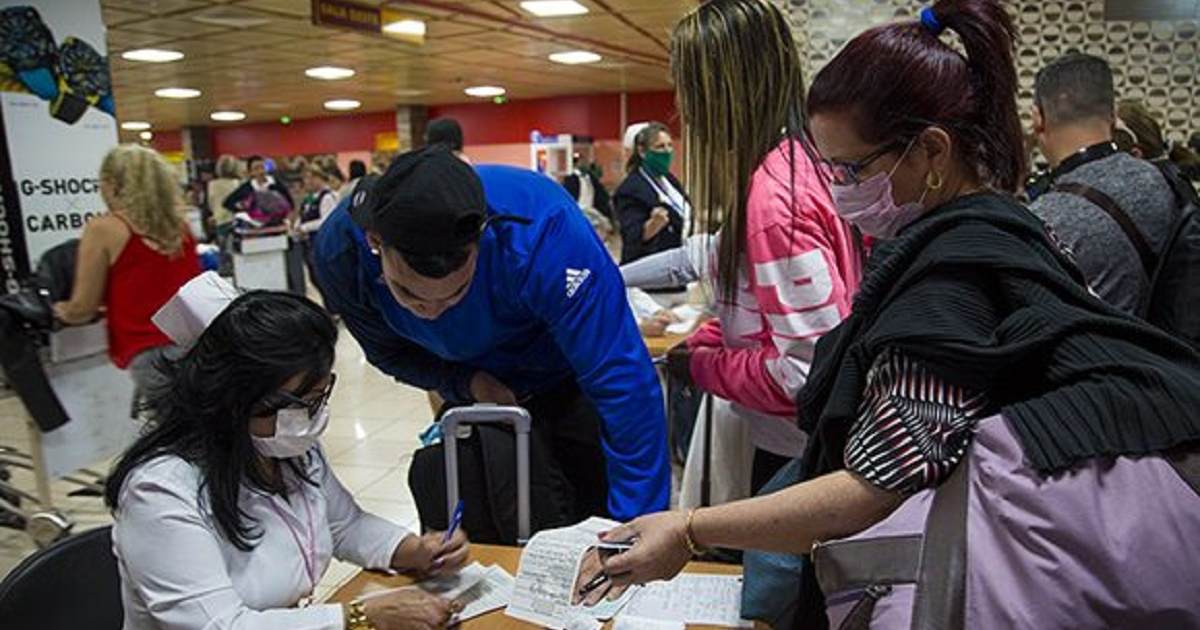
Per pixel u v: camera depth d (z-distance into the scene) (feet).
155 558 4.20
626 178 15.26
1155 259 6.25
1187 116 13.43
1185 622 2.54
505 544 5.36
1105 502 2.58
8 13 12.77
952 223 3.05
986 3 3.13
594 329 5.00
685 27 5.10
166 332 5.15
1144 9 13.32
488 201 4.99
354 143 56.18
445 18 23.70
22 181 13.01
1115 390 2.68
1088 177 6.38
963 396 2.81
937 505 2.83
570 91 46.52
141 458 4.41
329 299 5.74
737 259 5.21
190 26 23.43
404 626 4.25
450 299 4.66
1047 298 2.82
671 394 10.24
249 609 4.25
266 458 4.69
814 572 3.53
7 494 12.55
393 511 12.37
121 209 11.10
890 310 2.98
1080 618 2.55
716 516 3.28
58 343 11.61
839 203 3.44
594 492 5.62
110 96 14.23
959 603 2.70
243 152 60.08
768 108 4.91
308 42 26.84
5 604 4.24
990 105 3.16
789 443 5.45
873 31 3.24
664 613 4.37
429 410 17.74
